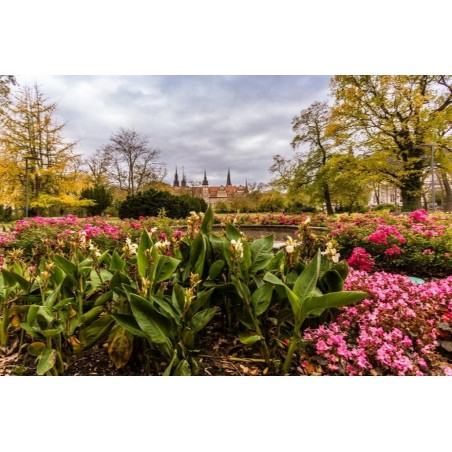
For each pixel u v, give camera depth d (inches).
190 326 73.4
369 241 224.7
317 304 66.7
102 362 79.1
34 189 844.0
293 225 456.1
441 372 78.9
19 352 84.1
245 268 82.4
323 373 77.7
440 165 714.8
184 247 92.3
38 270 93.0
